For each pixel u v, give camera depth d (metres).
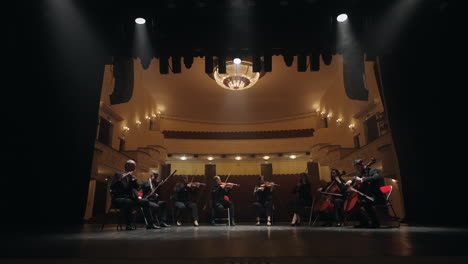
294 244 1.94
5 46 4.24
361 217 4.05
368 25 4.38
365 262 1.19
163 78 12.09
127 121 11.95
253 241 2.19
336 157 11.59
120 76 5.00
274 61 10.79
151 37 4.51
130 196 4.05
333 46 4.50
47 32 4.47
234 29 4.46
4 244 1.97
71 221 4.47
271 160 16.00
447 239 2.12
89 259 1.30
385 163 7.75
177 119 16.02
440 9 4.29
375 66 6.29
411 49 4.52
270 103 14.48
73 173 4.59
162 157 13.89
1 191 4.20
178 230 3.90
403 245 1.77
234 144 15.19
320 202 5.52
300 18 4.36
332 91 12.80
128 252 1.54
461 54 4.20
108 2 4.31
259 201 6.21
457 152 4.20
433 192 4.34
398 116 4.66
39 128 4.45
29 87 4.42
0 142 4.20
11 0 4.24
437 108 4.40
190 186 6.14
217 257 1.35
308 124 15.45
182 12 4.31
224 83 11.65
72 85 4.74
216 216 7.17
